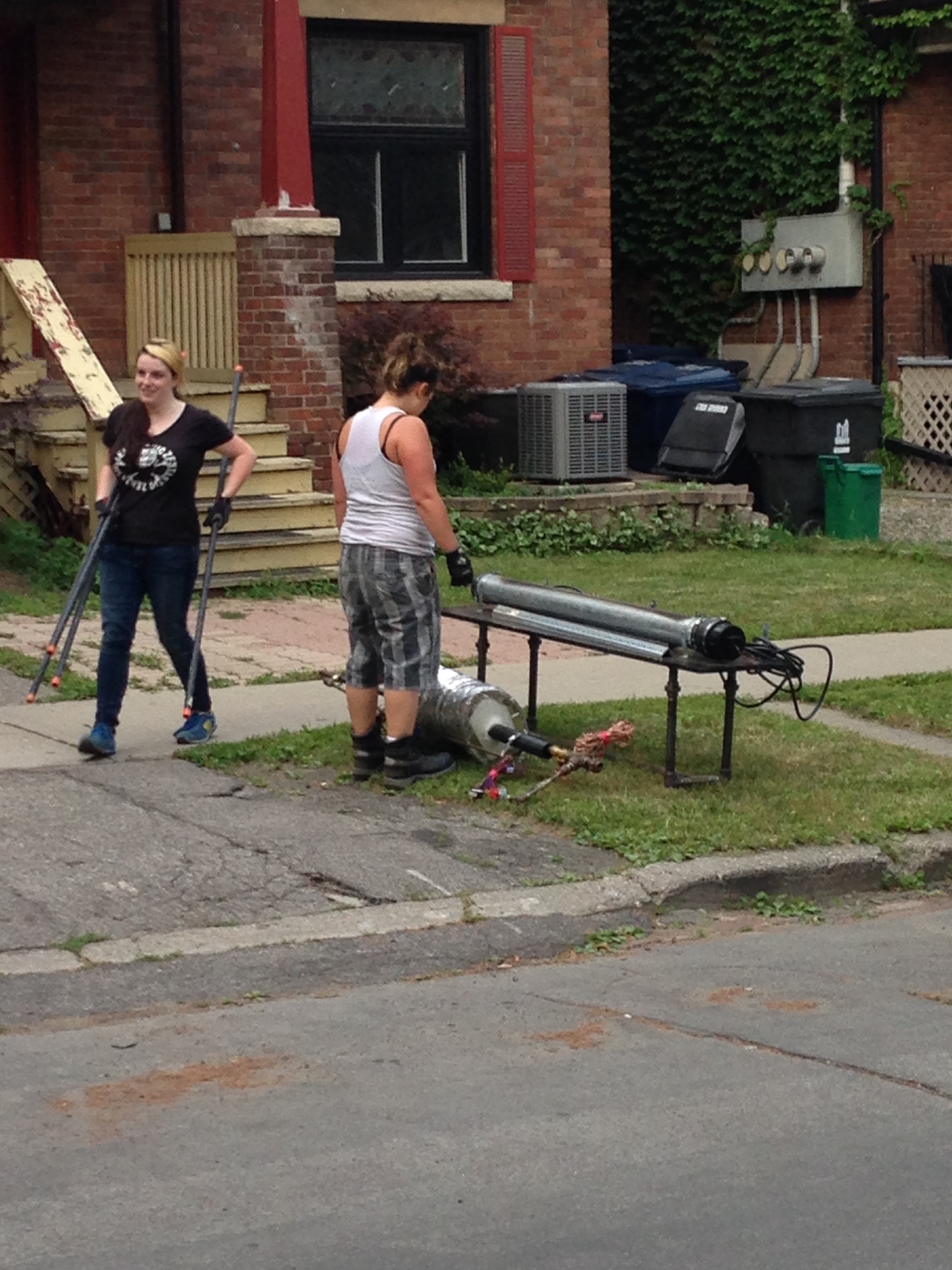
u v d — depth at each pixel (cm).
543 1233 395
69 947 576
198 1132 448
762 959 596
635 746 818
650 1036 519
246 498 1240
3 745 808
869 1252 387
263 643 1048
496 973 582
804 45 1792
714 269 1911
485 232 1658
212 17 1488
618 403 1553
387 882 642
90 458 1180
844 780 773
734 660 738
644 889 648
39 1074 487
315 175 1598
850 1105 466
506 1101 468
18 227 1444
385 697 750
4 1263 382
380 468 731
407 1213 404
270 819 707
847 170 1788
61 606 1101
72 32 1438
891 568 1356
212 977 564
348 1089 477
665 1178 422
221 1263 381
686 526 1483
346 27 1590
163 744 816
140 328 1451
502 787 748
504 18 1636
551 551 1415
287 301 1298
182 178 1484
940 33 1741
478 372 1498
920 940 623
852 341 1814
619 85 1950
